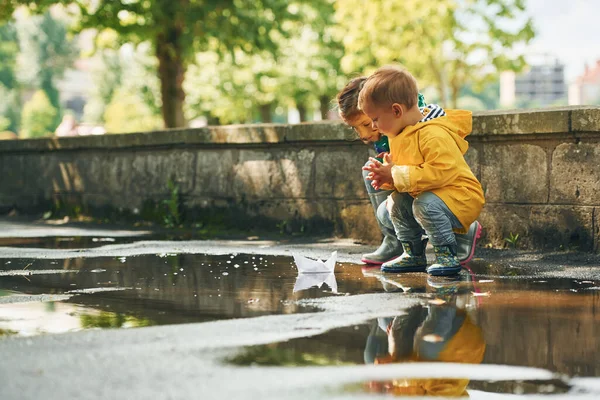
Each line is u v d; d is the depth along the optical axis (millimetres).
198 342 3469
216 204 9867
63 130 79500
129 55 52344
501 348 3330
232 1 18359
